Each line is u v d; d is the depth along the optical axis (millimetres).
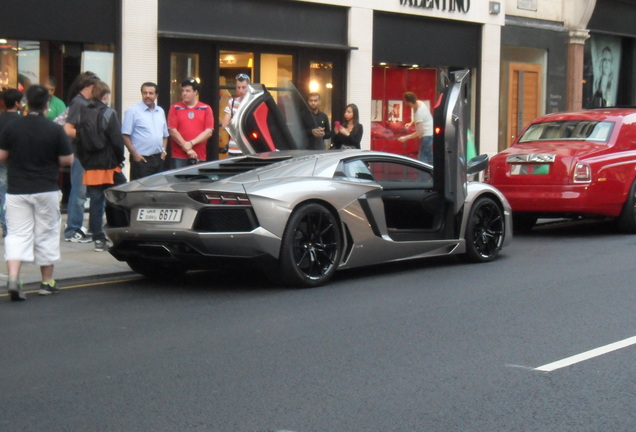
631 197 13008
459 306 7844
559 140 13516
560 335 6816
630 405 5207
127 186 8789
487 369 5918
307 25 16531
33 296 8422
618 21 23875
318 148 13266
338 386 5574
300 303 7988
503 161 13062
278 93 16297
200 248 8180
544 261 10406
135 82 14242
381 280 9133
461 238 10023
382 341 6648
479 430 4805
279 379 5723
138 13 14180
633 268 9859
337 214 8812
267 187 8367
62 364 6094
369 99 17531
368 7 17359
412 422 4926
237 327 7113
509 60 20844
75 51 13742
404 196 9852
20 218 8141
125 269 9664
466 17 19312
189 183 8484
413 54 18516
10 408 5203
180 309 7801
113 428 4867
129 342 6668
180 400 5320
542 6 21312
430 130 16219
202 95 15266
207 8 15062
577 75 22281
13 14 12961
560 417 5004
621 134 13203
